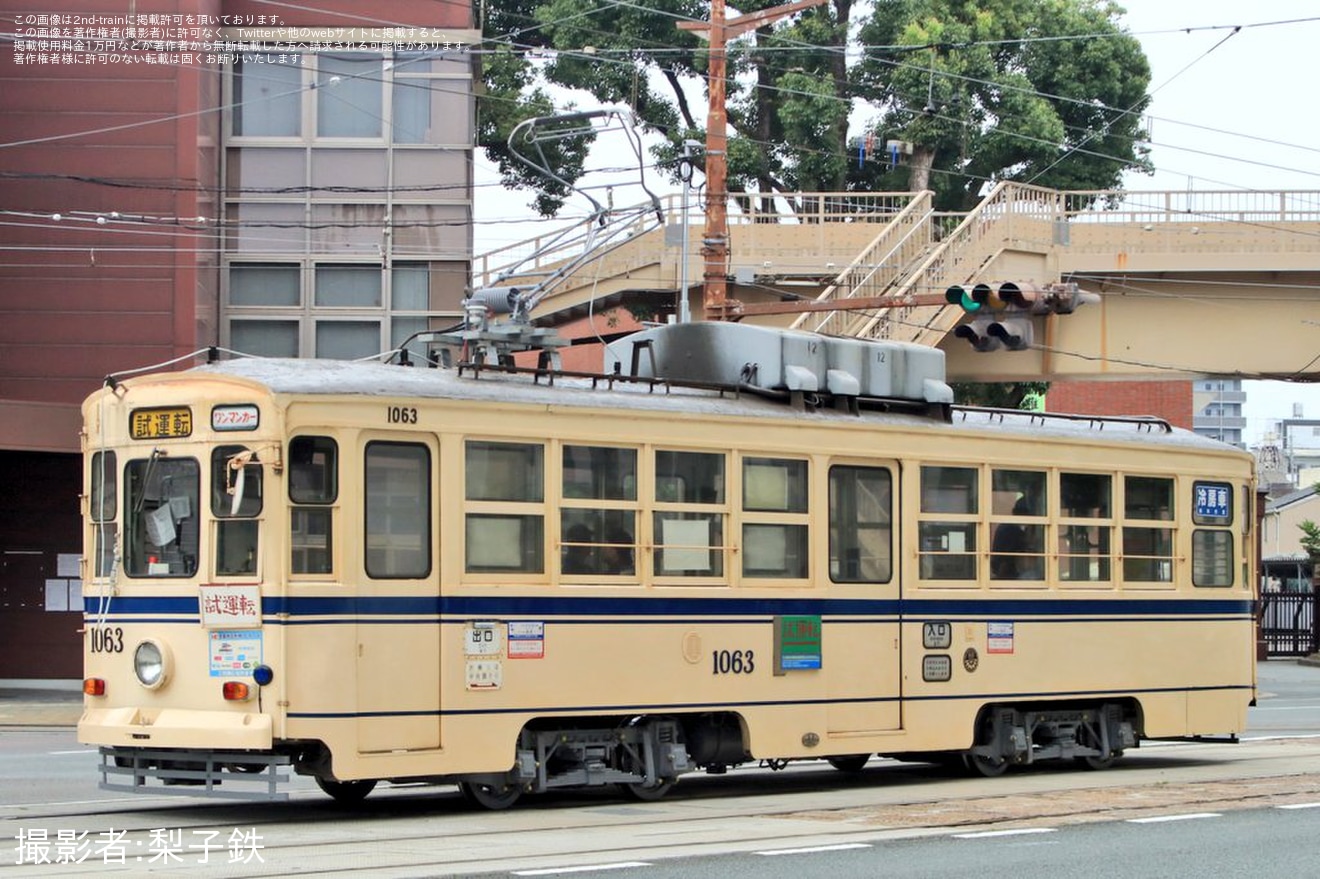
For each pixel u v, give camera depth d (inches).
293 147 1213.7
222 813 528.4
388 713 498.0
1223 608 725.3
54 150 1147.3
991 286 836.6
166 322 1148.5
